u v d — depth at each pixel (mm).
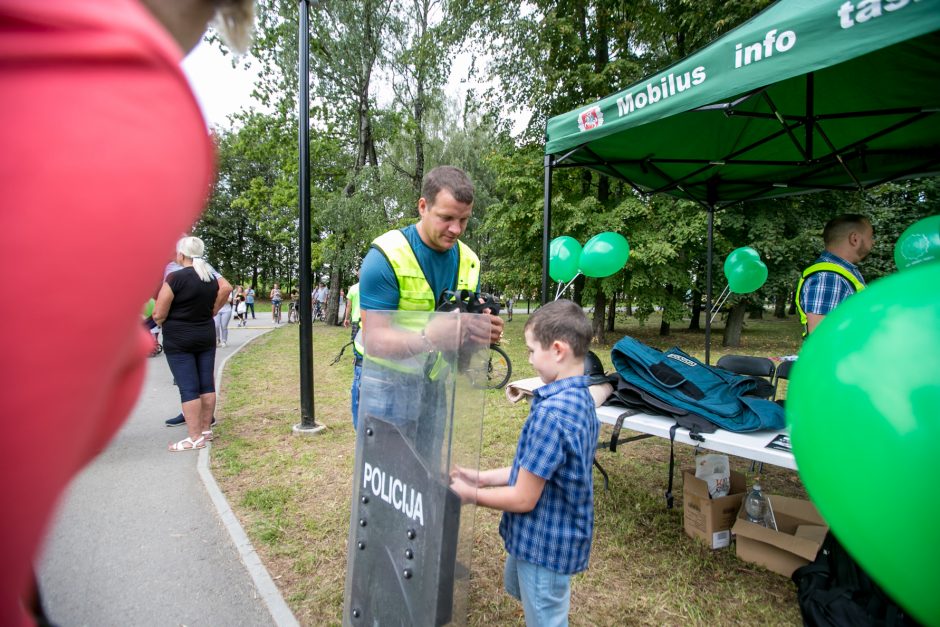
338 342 11977
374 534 1368
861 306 599
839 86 3455
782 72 2039
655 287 10953
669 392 2619
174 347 3982
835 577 2053
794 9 2004
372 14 14438
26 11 240
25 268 240
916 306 545
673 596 2291
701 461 2836
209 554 2539
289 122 15680
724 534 2703
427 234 1923
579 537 1493
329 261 15891
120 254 282
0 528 278
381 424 1355
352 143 16766
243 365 8414
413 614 1250
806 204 11141
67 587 2264
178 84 324
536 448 1431
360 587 1394
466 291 1744
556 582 1509
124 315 312
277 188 16656
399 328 1354
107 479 3453
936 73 2986
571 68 11281
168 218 326
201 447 4102
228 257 39812
